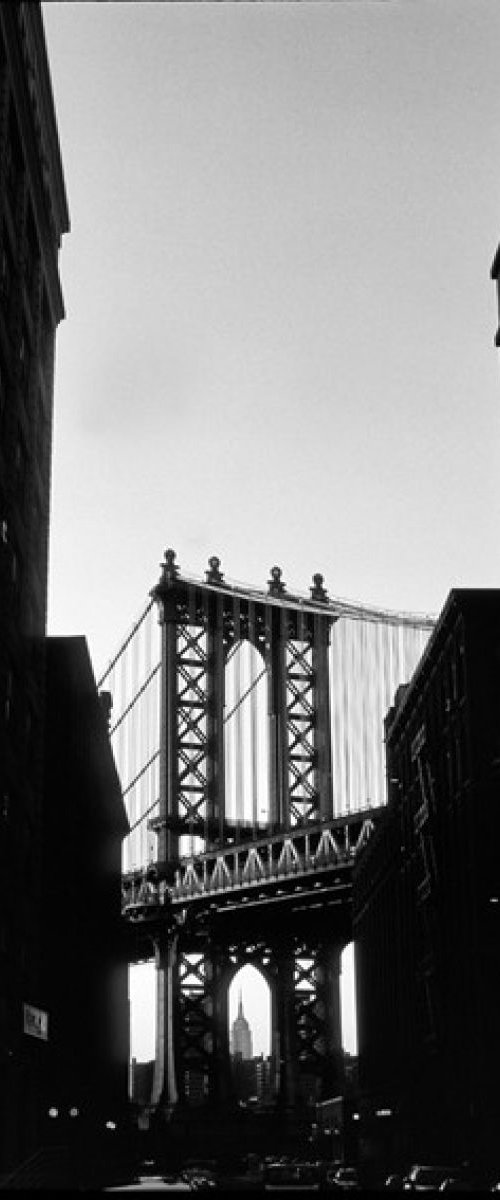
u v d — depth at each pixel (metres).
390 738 106.88
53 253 79.56
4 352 63.72
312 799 152.12
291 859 141.38
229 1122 145.25
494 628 79.94
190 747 154.38
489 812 76.31
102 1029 111.75
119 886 134.62
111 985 122.44
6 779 65.44
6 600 64.62
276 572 156.62
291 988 152.25
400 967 101.44
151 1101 148.25
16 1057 67.50
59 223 81.94
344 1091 148.25
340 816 135.50
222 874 143.38
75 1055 92.25
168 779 150.25
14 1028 67.19
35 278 74.69
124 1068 131.25
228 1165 121.75
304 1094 162.62
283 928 151.62
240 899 145.00
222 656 157.75
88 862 104.75
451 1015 81.88
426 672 91.25
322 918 148.25
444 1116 82.00
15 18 61.94
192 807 152.88
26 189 69.56
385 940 109.69
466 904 78.31
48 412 80.50
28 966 73.19
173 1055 148.62
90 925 105.25
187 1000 152.25
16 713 68.38
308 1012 152.12
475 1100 73.31
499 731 77.94
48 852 90.25
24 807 70.62
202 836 152.25
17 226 67.88
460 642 81.06
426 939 88.81
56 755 92.19
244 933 152.62
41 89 71.94
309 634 158.25
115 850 131.88
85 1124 92.56
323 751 152.38
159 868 148.38
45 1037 77.06
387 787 110.44
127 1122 125.81
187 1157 142.12
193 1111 145.88
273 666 155.12
